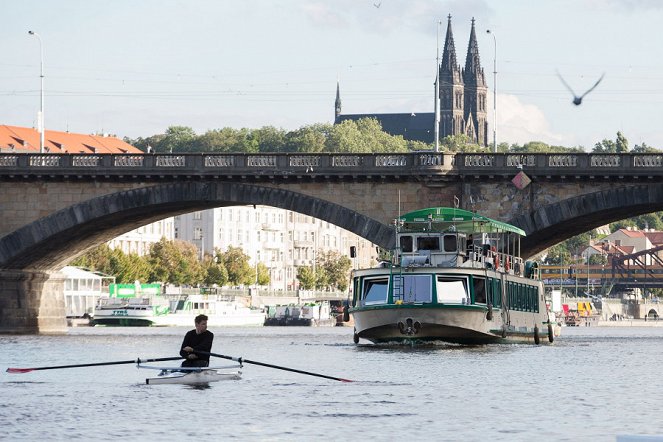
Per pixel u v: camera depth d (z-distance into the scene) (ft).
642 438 215.72
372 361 452.76
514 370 414.00
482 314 547.08
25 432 258.78
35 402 306.96
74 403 304.91
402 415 285.64
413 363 441.68
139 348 586.86
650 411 296.51
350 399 317.01
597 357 501.15
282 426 268.00
